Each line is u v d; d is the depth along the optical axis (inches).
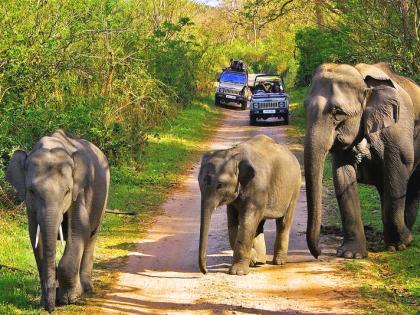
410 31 872.9
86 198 401.1
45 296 360.5
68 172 372.5
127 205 701.9
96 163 419.5
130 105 992.2
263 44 2677.2
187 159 1011.3
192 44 1616.6
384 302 410.9
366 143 520.4
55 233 359.9
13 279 431.8
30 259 488.4
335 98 496.4
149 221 641.6
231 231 489.7
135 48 1011.3
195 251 537.0
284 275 470.6
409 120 538.3
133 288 441.7
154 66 1155.3
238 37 2684.5
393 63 892.0
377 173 546.3
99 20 874.8
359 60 990.4
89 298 416.8
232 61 1936.5
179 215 671.8
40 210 361.7
